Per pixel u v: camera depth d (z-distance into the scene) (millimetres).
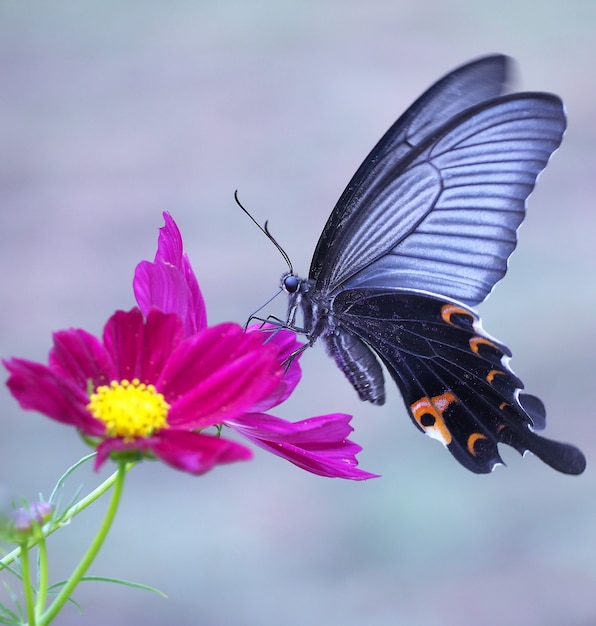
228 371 908
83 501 906
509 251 977
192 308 927
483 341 974
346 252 986
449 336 980
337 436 927
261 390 905
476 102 974
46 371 891
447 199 979
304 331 985
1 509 893
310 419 935
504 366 972
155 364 911
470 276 981
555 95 969
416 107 979
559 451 971
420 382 988
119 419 901
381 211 983
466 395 983
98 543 890
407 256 985
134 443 891
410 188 982
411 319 985
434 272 983
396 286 985
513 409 977
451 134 977
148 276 923
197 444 896
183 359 911
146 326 913
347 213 983
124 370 911
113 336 912
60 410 888
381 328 986
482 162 977
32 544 897
